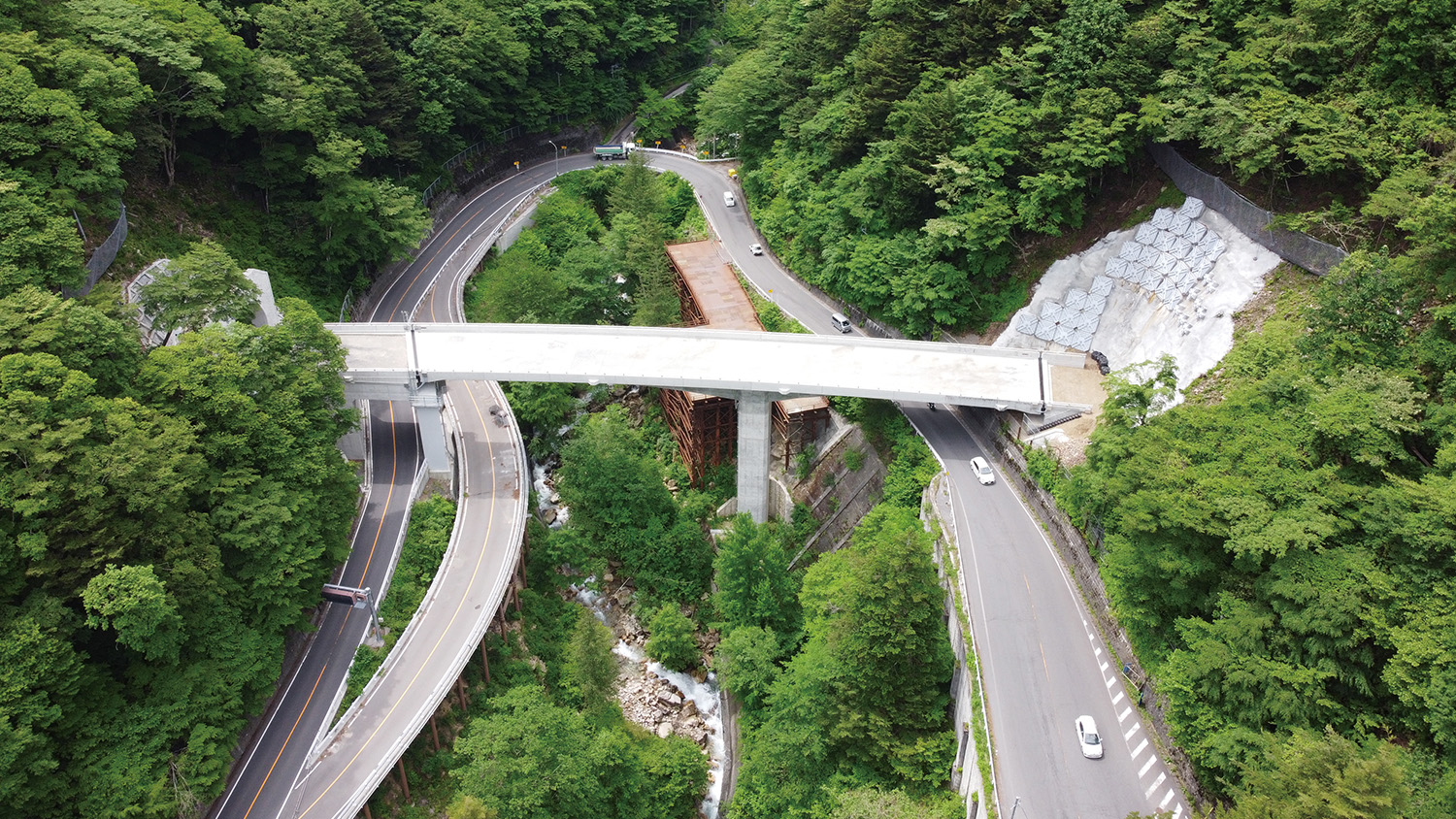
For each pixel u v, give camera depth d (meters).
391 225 118.81
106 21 93.12
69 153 84.94
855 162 115.00
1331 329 64.75
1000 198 93.25
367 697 73.00
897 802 58.62
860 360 90.69
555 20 162.25
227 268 81.56
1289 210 80.44
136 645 60.00
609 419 99.12
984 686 63.25
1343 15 79.62
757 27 172.88
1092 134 89.12
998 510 79.38
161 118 102.06
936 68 104.50
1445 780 44.69
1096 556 69.31
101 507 61.81
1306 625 50.97
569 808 65.50
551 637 88.50
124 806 59.44
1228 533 55.19
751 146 139.12
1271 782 45.75
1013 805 55.00
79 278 79.12
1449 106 74.12
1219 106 81.06
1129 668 63.38
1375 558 52.22
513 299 114.88
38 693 57.53
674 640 84.69
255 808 65.44
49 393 63.41
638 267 119.25
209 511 71.25
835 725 64.62
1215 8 88.62
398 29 135.12
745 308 109.81
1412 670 48.22
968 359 89.62
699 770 75.31
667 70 186.12
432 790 72.56
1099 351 88.69
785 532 94.31
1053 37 97.25
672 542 92.81
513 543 87.25
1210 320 80.00
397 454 96.69
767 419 91.00
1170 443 62.41
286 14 115.31
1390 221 72.62
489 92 150.38
